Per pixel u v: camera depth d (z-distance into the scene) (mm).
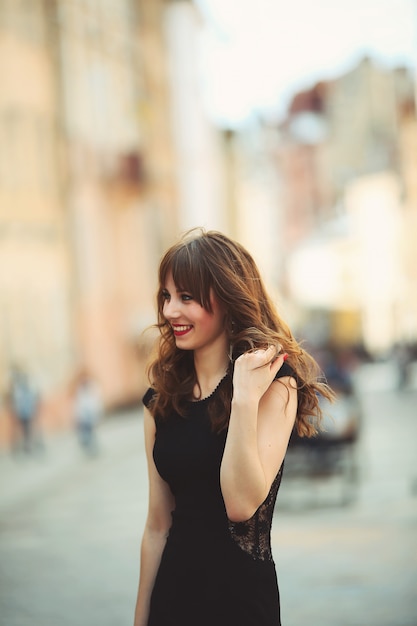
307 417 2547
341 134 72375
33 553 8031
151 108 29938
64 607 6039
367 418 21500
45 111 22688
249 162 58969
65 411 21938
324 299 52125
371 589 6074
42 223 22234
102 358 24984
